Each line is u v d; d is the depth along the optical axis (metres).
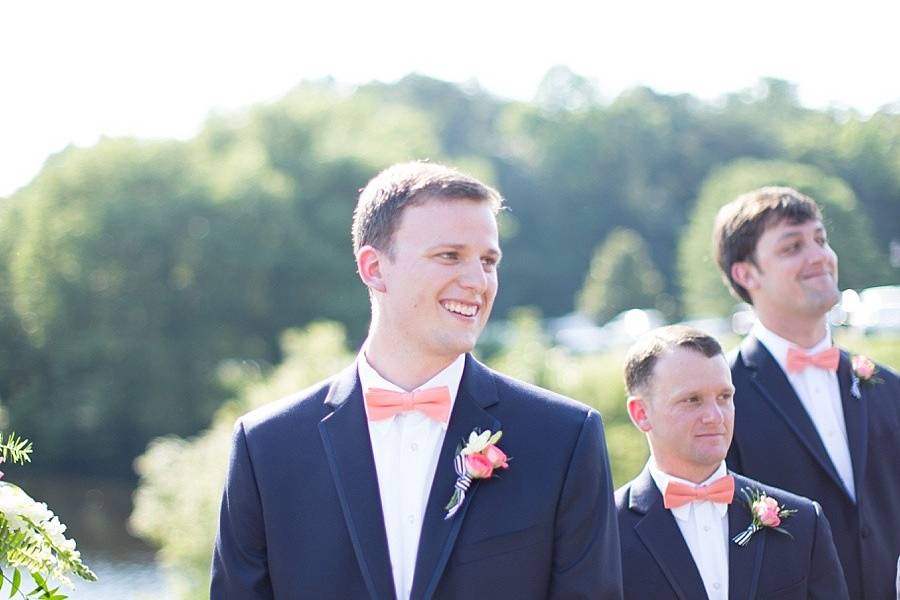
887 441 5.39
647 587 4.57
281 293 44.97
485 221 3.72
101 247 43.00
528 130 96.19
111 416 41.41
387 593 3.63
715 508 4.65
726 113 92.06
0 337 42.53
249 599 3.76
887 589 5.21
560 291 80.31
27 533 3.66
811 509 4.70
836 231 45.59
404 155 52.22
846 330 24.66
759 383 5.45
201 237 43.97
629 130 87.81
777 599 4.51
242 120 53.22
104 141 45.50
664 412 4.63
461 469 3.69
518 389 3.92
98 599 22.42
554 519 3.70
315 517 3.74
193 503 14.97
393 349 3.84
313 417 3.90
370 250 3.80
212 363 42.84
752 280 5.58
